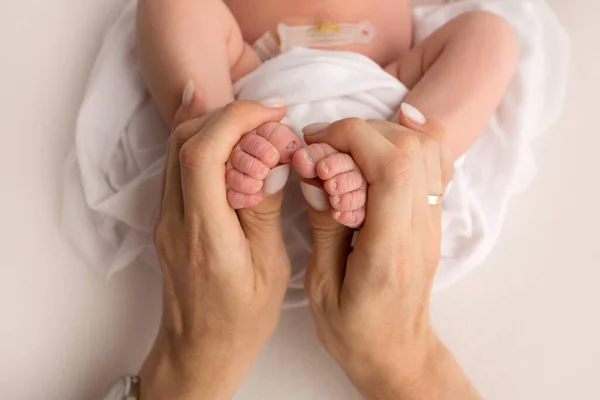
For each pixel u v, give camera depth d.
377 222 0.71
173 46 0.86
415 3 1.15
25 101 0.97
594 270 0.94
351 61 0.86
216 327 0.79
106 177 0.94
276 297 0.82
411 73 0.95
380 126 0.77
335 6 0.94
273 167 0.72
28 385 0.89
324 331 0.82
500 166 0.95
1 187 0.94
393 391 0.83
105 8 1.03
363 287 0.74
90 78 0.96
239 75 0.94
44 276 0.92
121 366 0.92
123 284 0.94
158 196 0.92
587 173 0.98
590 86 1.02
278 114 0.75
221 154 0.71
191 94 0.82
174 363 0.82
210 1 0.89
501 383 0.91
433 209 0.80
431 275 0.79
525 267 0.95
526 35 0.99
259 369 0.93
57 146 0.96
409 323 0.79
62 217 0.93
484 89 0.86
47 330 0.90
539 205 0.97
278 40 0.96
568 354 0.91
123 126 0.95
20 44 0.99
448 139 0.83
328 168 0.69
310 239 0.91
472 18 0.90
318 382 0.93
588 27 1.06
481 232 0.92
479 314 0.93
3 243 0.92
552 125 1.01
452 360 0.85
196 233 0.74
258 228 0.78
